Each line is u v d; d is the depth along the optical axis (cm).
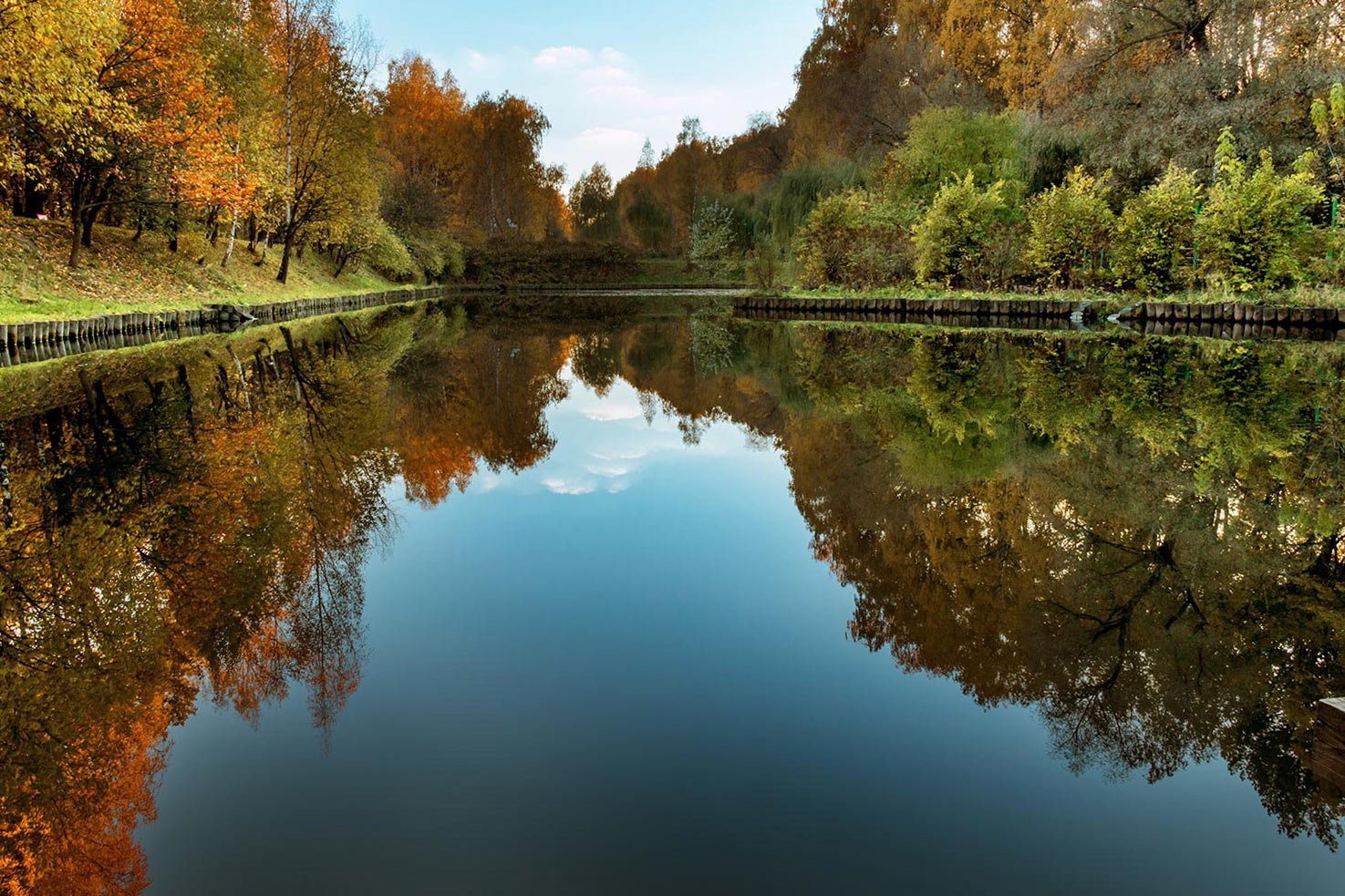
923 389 1028
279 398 909
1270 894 180
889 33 3300
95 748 247
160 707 271
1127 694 273
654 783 222
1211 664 295
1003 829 203
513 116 4997
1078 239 1972
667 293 4481
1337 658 297
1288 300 1574
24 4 1098
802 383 1142
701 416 899
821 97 3412
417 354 1428
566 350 1598
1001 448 682
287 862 191
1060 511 495
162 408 817
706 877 183
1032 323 1883
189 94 1548
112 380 965
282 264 2286
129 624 336
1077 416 810
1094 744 242
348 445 697
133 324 1385
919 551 428
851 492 553
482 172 4991
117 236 1736
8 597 364
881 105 2997
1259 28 1878
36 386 909
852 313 2372
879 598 363
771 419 866
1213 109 1800
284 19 2141
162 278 1719
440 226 4091
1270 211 1600
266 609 351
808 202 2925
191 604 356
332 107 2202
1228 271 1673
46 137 1337
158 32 1460
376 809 211
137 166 1520
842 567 403
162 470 584
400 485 571
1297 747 242
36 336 1144
